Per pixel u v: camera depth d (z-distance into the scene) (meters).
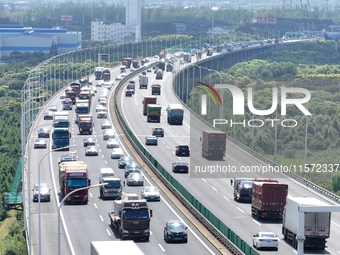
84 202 128.25
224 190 144.25
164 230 106.56
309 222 101.31
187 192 126.88
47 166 164.12
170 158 176.50
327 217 101.50
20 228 141.00
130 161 158.50
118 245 71.50
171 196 134.88
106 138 198.25
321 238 101.56
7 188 180.38
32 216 119.69
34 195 129.62
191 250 99.88
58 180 148.75
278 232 111.62
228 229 101.94
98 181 147.75
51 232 109.62
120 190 132.00
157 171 151.38
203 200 135.00
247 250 92.56
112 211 115.25
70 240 104.75
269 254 98.75
